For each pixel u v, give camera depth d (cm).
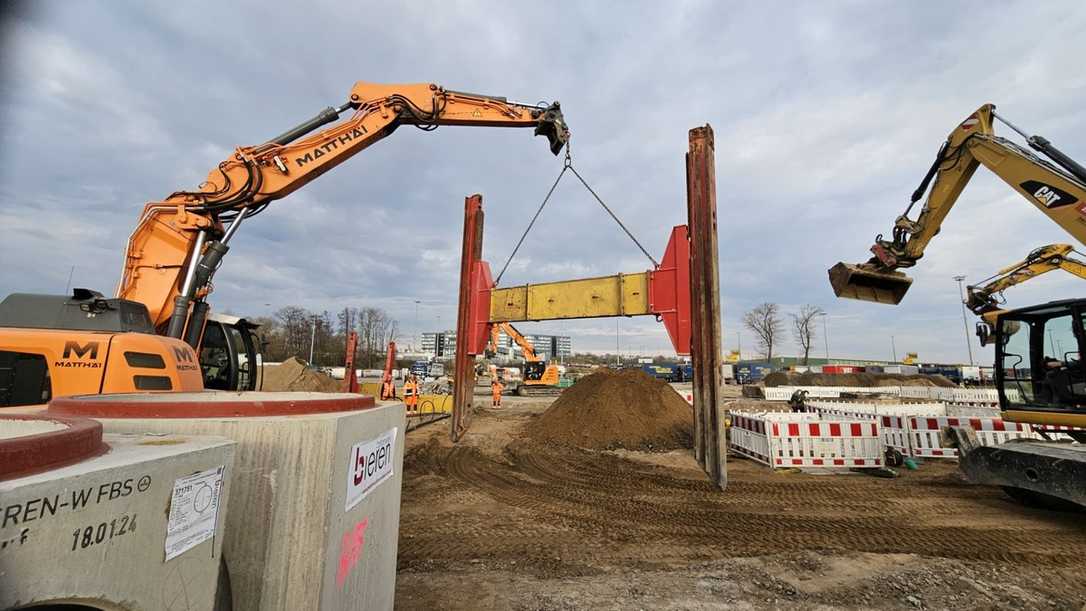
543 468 974
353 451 206
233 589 173
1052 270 1195
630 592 426
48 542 92
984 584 446
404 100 895
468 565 489
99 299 570
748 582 447
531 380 3700
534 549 539
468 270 1274
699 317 892
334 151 860
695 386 898
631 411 1324
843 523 639
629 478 895
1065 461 610
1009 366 812
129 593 112
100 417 182
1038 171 788
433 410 1927
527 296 1131
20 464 92
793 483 859
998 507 711
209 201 774
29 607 91
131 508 114
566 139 983
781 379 4062
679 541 571
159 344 528
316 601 172
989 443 1013
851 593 427
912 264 1021
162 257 742
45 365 484
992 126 895
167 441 148
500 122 954
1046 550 539
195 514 136
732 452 1156
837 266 1052
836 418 1128
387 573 257
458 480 864
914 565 489
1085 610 405
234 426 180
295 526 176
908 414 1606
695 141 927
